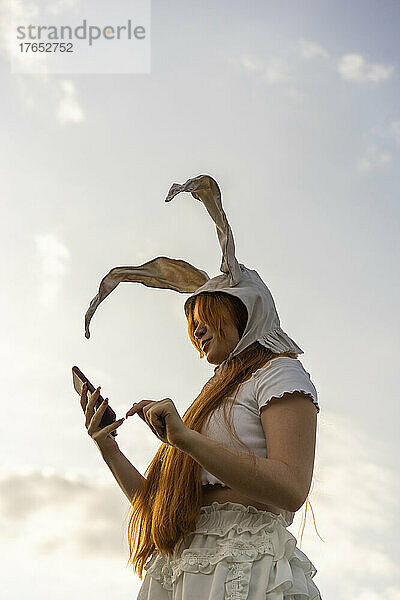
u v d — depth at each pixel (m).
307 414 1.79
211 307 1.96
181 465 1.83
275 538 1.74
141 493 1.94
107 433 1.97
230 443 1.81
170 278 2.21
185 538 1.79
